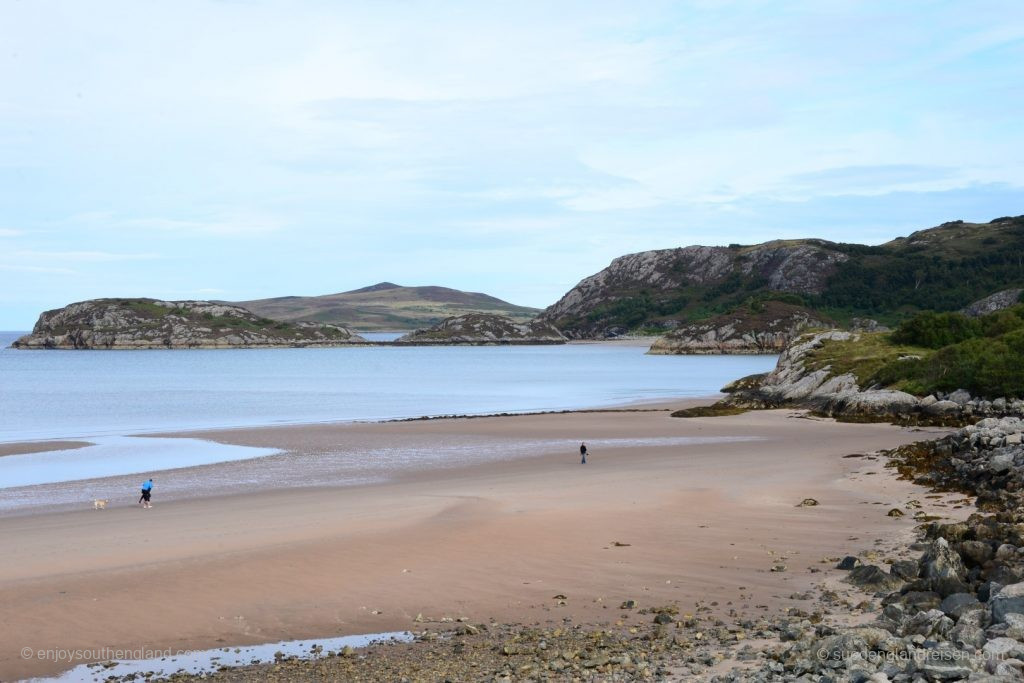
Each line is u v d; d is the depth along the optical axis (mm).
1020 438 34344
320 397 91750
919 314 79188
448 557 21312
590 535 23344
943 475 31234
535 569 20094
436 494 31109
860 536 22422
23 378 130750
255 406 79938
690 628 15188
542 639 14984
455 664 13680
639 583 18703
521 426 58031
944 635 12609
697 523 24641
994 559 16391
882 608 15617
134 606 17828
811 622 14875
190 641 15781
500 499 29406
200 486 34562
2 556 21875
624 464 38969
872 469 34656
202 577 19828
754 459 39469
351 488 33438
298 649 15250
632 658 13234
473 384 115125
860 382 67812
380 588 18859
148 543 23203
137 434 55188
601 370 152000
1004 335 62938
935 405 57062
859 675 10438
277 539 23453
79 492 33219
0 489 33969
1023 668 10281
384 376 136500
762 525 24172
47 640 15859
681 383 114625
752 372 142500
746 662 12469
